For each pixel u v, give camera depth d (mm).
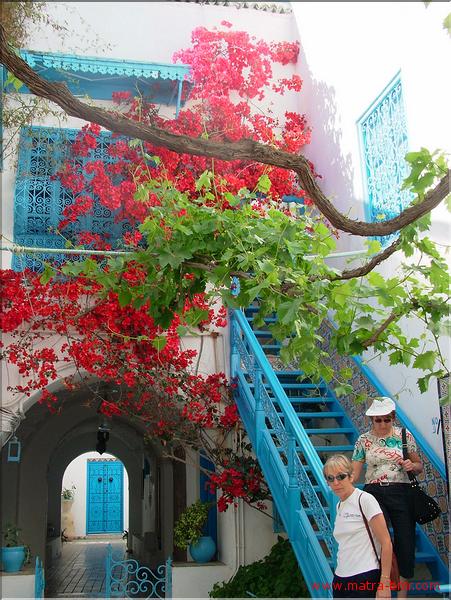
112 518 26875
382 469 5641
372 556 4652
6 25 8312
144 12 10539
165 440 8992
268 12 11156
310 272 4566
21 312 8031
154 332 8336
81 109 3971
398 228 4371
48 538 16391
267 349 9570
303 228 5008
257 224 4742
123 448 20531
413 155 4340
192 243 4766
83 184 8812
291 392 9000
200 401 8719
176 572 8422
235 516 8523
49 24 9898
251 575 7852
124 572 8305
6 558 8477
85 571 15297
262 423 7523
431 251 4742
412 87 7102
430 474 6504
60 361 8453
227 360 8977
